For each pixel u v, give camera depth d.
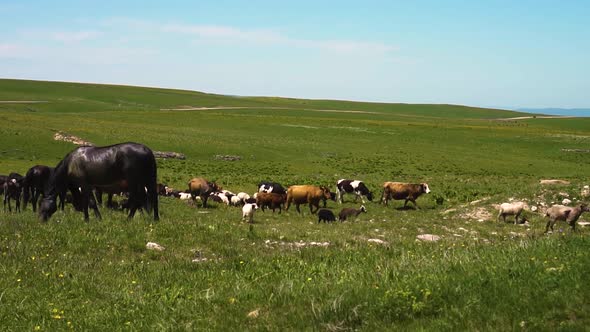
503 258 9.74
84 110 133.75
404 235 19.95
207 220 21.03
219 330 7.54
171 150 60.72
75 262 11.69
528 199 28.69
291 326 7.44
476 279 8.19
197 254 13.49
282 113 155.25
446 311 7.20
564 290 7.35
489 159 68.19
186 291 9.61
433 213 29.11
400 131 92.81
